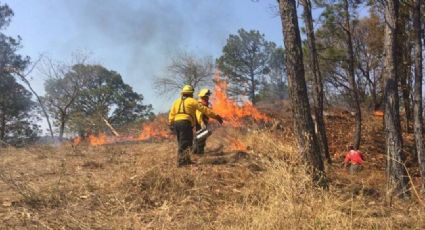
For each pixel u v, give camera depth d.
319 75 15.59
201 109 10.48
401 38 18.53
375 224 7.03
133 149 13.45
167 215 7.12
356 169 13.20
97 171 9.72
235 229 6.51
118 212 7.25
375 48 26.09
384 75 11.00
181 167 9.73
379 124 22.75
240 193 8.12
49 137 16.50
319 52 22.56
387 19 11.04
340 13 19.36
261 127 15.37
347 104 32.50
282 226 6.46
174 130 10.42
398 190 9.94
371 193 9.28
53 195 7.59
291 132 14.20
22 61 36.41
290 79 9.39
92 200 7.61
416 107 11.35
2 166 10.09
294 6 9.51
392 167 10.27
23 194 7.43
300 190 7.27
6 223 6.39
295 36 9.43
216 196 8.13
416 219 7.41
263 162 8.83
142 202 7.73
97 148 13.97
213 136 13.53
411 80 21.36
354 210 7.48
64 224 6.52
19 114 37.28
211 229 6.70
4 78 35.47
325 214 6.73
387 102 10.75
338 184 9.60
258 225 6.52
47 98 35.50
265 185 7.88
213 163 10.15
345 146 19.62
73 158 11.59
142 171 8.80
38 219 6.61
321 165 9.02
